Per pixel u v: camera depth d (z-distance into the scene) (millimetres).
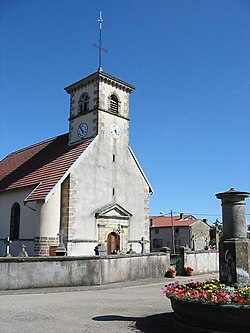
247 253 8844
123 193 24969
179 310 7707
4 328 7449
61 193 22188
